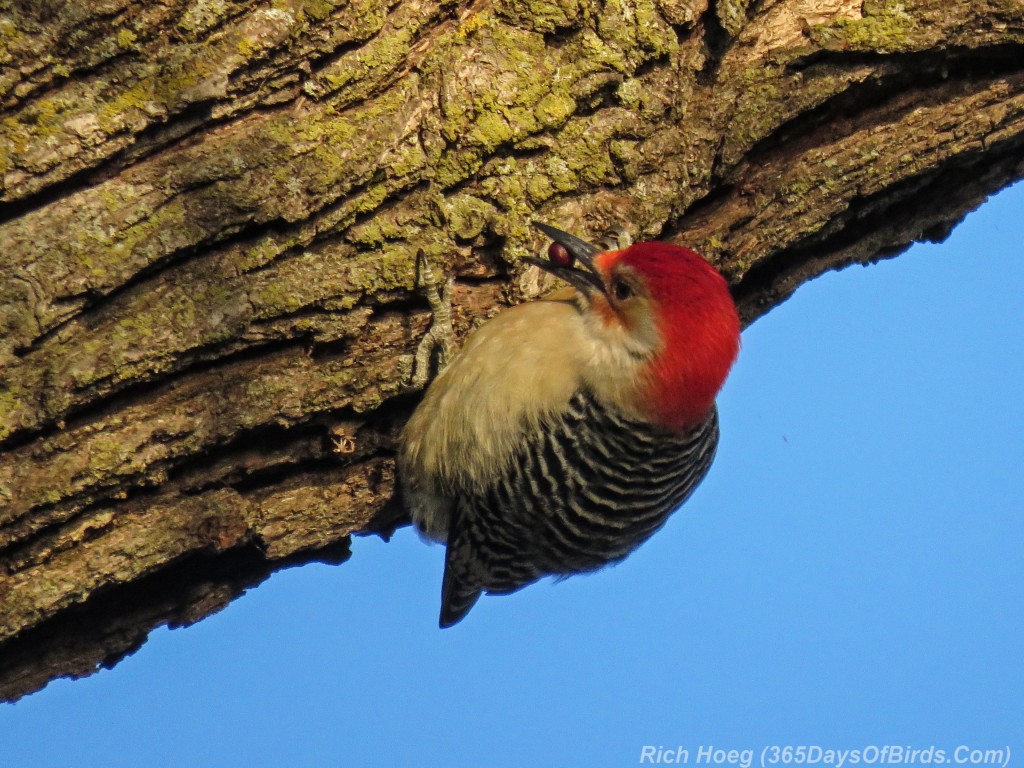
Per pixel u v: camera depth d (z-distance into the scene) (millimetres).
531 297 11242
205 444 9766
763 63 11109
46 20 8789
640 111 10750
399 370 10555
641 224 10984
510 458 10922
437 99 10195
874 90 11555
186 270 9531
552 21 10438
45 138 8945
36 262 9008
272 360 10062
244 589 11328
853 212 12086
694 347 10141
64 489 9219
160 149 9391
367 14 9773
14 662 10453
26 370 9062
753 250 11578
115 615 10656
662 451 10836
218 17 9281
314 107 9820
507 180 10547
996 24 11242
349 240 10125
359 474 11180
